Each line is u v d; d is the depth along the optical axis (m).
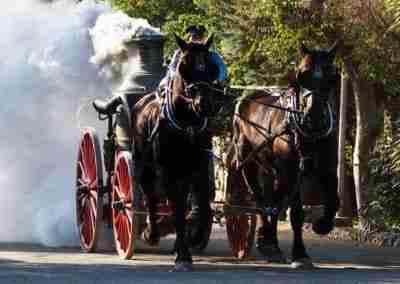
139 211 20.52
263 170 20.53
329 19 25.66
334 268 19.64
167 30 34.81
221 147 30.25
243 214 20.86
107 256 21.38
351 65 27.19
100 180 22.02
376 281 16.97
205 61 18.58
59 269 18.45
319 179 19.55
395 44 25.41
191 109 18.84
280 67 28.88
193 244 19.34
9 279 16.78
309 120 18.92
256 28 27.98
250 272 18.41
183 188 19.17
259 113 20.62
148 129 19.95
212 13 30.50
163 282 16.48
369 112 28.00
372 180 27.36
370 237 26.22
